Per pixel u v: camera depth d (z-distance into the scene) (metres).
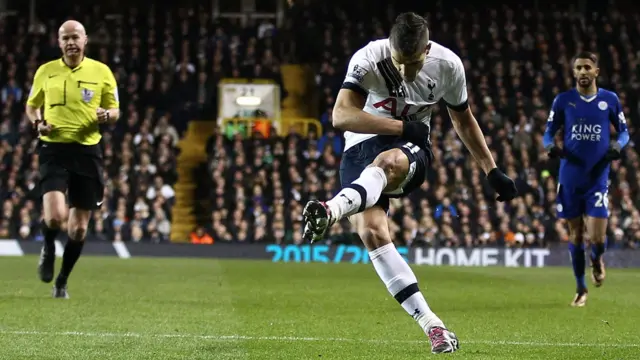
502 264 19.50
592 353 6.38
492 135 22.33
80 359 5.79
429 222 19.95
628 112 24.36
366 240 6.17
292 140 21.50
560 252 19.62
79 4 27.05
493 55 25.22
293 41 24.91
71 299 9.57
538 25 26.41
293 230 19.77
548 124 10.67
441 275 15.16
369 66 6.15
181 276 13.48
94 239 19.59
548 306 9.87
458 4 28.02
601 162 10.33
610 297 11.19
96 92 9.66
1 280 11.93
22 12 27.00
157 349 6.22
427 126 6.17
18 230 19.62
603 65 25.89
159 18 25.67
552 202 20.92
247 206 20.39
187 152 21.83
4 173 20.78
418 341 6.82
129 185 20.53
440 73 6.29
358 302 9.83
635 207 21.16
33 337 6.68
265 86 23.14
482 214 20.30
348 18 26.14
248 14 28.02
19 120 22.55
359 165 6.46
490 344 6.75
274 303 9.59
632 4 27.78
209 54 24.20
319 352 6.21
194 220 20.64
